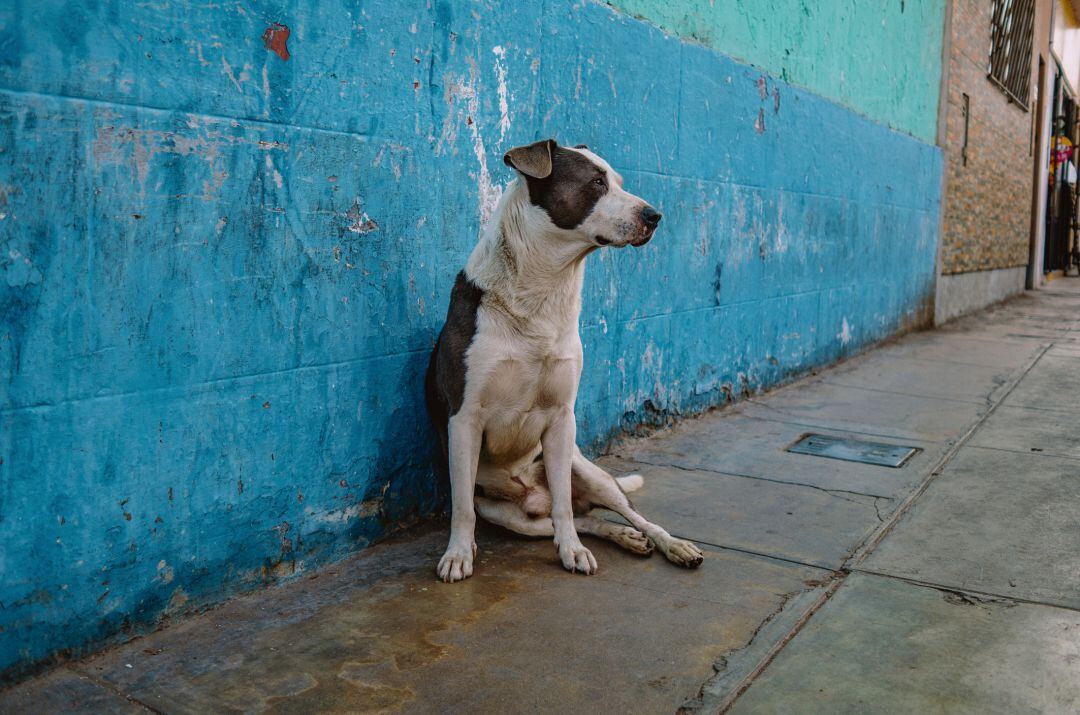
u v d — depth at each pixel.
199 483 2.70
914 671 2.47
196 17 2.53
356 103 3.09
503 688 2.36
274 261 2.85
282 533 3.01
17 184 2.16
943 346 9.29
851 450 4.97
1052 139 21.06
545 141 2.94
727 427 5.50
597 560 3.33
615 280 4.69
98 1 2.29
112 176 2.36
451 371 3.14
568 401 3.30
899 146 9.45
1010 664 2.51
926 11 10.14
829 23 7.40
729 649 2.60
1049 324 11.55
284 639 2.62
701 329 5.67
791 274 6.98
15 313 2.19
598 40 4.41
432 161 3.46
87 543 2.41
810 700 2.31
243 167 2.71
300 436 3.03
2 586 2.23
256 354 2.83
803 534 3.63
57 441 2.31
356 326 3.20
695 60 5.32
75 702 2.23
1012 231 15.84
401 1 3.23
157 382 2.54
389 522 3.48
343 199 3.09
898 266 9.79
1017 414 5.92
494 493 3.56
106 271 2.37
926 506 4.00
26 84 2.16
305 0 2.86
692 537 3.59
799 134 6.89
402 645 2.60
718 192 5.72
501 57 3.77
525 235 3.02
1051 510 3.93
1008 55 14.41
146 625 2.61
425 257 3.48
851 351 8.51
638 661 2.52
